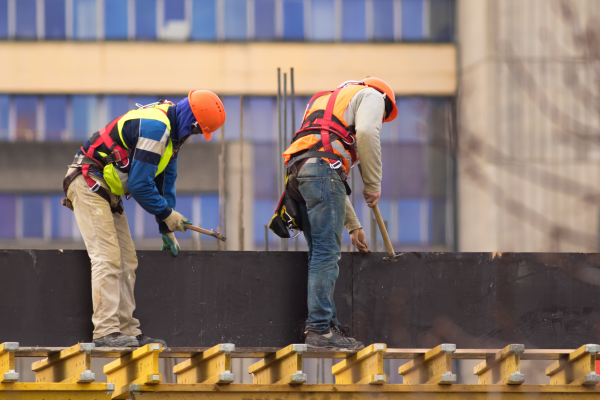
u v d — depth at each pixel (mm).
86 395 17484
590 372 18609
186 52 83062
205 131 19016
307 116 19281
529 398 18562
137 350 17516
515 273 21078
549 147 73312
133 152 18312
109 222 18500
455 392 18344
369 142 18266
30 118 81812
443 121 17938
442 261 20938
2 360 17391
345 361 19438
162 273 19891
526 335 20891
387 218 80562
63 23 82562
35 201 80438
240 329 20000
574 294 21141
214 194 78562
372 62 82562
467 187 78000
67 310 19359
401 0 82812
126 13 83000
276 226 19984
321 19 83562
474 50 77750
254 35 83500
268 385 17688
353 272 20672
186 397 17328
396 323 20625
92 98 82500
